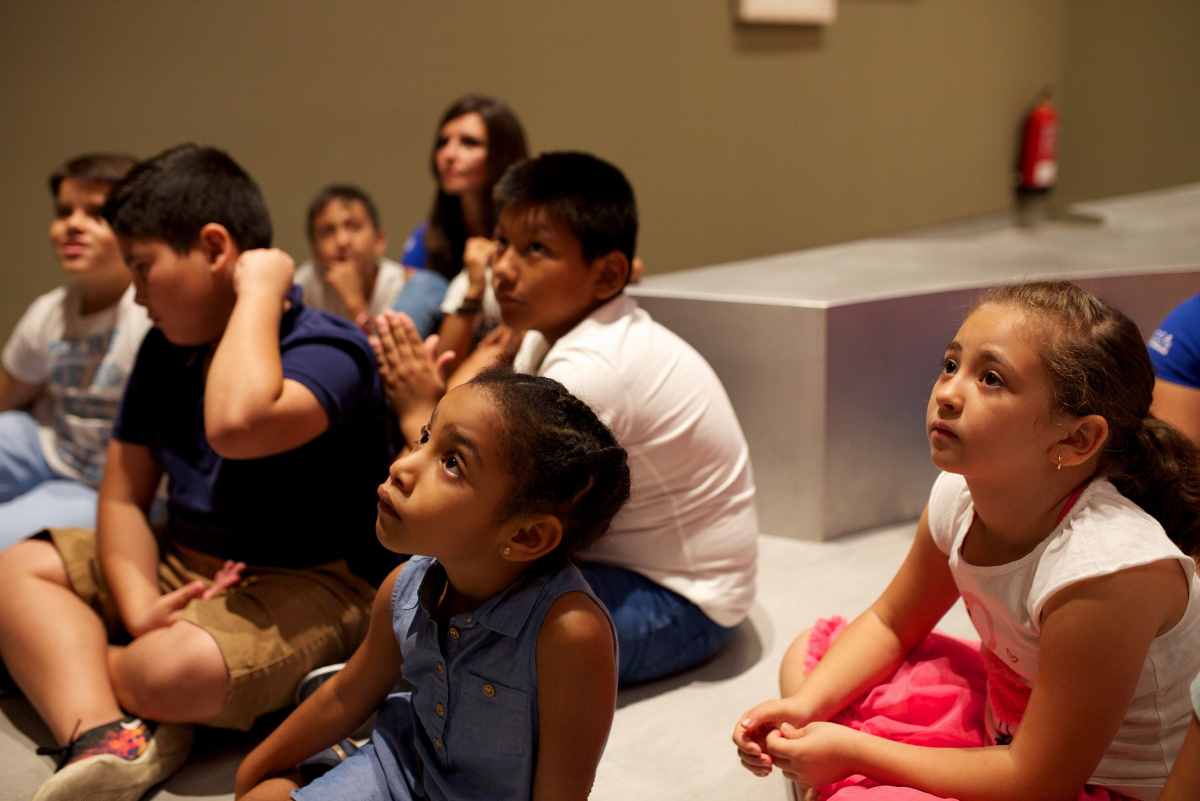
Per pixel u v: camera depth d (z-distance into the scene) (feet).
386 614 3.89
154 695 4.77
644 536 5.40
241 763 4.59
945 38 17.17
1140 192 18.57
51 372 7.18
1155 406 5.59
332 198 9.31
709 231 14.47
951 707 4.14
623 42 13.08
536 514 3.37
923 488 7.38
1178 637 3.43
